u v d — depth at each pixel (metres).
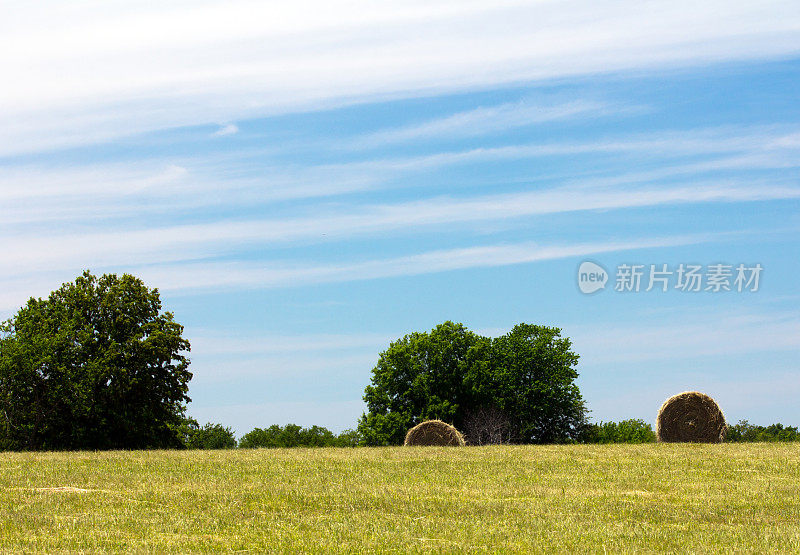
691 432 33.62
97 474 19.12
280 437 102.81
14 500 14.73
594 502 14.85
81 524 12.58
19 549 10.88
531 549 11.12
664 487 16.95
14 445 47.00
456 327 67.56
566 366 66.19
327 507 14.21
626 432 93.50
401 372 66.38
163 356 48.94
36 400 47.53
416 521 12.98
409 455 24.97
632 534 12.06
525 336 67.88
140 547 10.99
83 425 47.97
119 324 49.59
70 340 48.41
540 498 15.38
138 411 49.06
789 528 12.55
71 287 50.97
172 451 28.30
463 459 23.22
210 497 15.19
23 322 49.56
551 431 66.94
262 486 16.92
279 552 10.83
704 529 12.52
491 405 65.19
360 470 20.12
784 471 19.75
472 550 11.07
